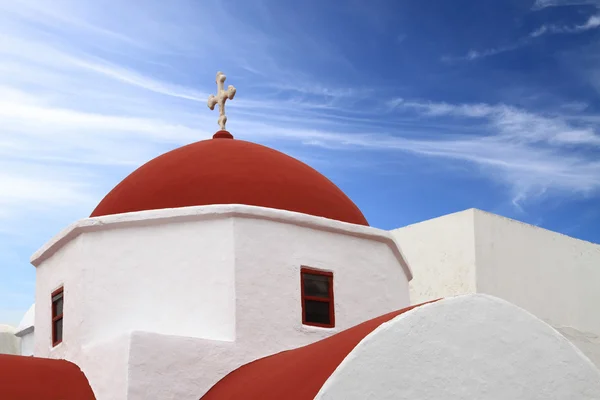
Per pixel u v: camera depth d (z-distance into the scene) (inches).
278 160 567.8
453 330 412.2
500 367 416.8
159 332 504.4
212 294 505.4
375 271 556.1
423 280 803.4
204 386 472.4
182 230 519.2
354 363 387.9
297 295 518.6
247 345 493.7
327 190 567.8
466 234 779.4
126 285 514.6
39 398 458.0
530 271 804.0
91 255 520.4
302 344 511.2
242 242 511.2
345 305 535.8
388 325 400.2
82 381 480.7
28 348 903.1
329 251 539.5
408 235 827.4
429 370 401.1
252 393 419.2
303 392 387.2
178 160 558.9
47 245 553.0
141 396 454.0
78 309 512.4
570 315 825.5
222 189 534.3
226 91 637.9
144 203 536.1
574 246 848.9
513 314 427.8
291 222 527.8
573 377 429.1
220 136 616.4
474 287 760.3
